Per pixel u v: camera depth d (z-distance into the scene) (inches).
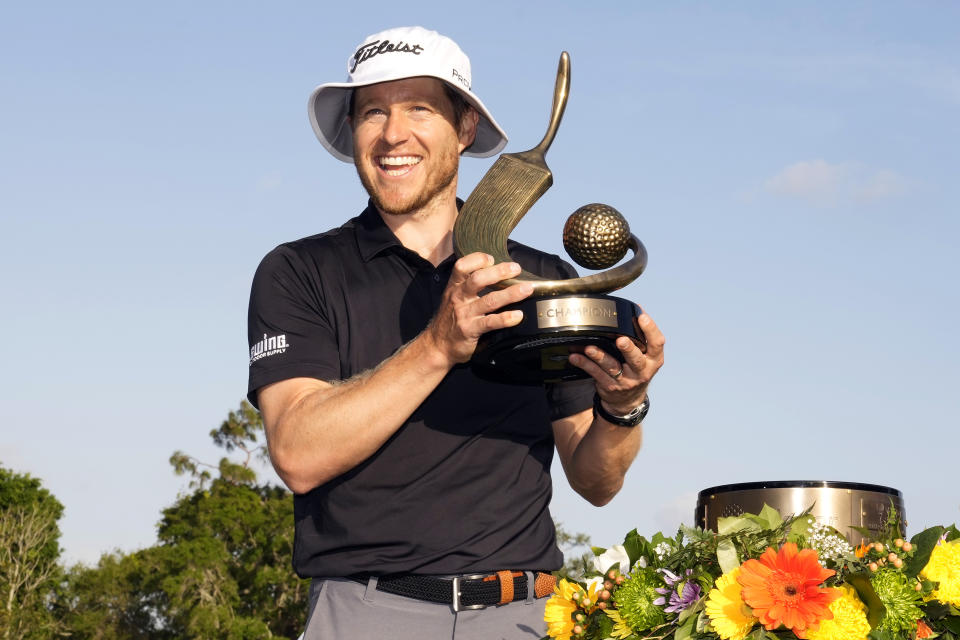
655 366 107.4
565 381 114.4
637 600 92.7
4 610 1611.7
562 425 130.1
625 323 100.5
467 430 111.9
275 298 115.8
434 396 111.3
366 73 119.9
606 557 103.4
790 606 85.2
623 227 106.7
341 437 103.1
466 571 108.3
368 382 104.0
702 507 111.8
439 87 121.1
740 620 87.3
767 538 92.8
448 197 124.3
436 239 123.9
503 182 108.1
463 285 97.6
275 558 1679.4
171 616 1628.9
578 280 99.1
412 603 108.2
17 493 1723.7
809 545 92.0
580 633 97.0
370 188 120.9
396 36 121.0
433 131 119.9
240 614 1651.1
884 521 105.3
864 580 87.3
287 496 1788.9
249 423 1798.7
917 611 88.5
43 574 1695.4
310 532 111.9
